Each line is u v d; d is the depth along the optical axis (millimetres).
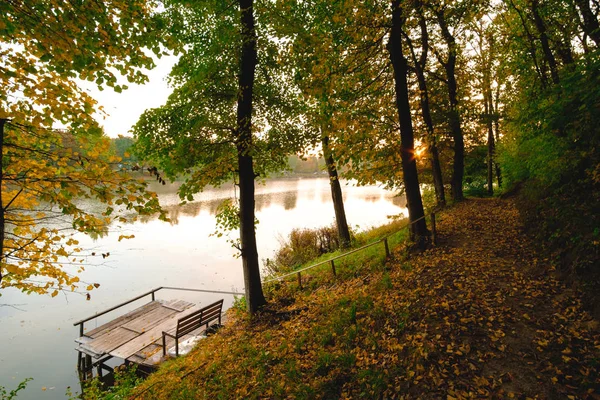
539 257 7266
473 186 23141
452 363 4828
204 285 16188
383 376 4914
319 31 8734
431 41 15422
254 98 10219
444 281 7219
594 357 4340
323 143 10727
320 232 18281
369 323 6395
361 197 48594
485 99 19938
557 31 11078
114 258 20094
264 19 8695
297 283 11742
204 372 6891
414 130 16016
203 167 9086
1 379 9430
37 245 4789
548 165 7812
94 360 10469
